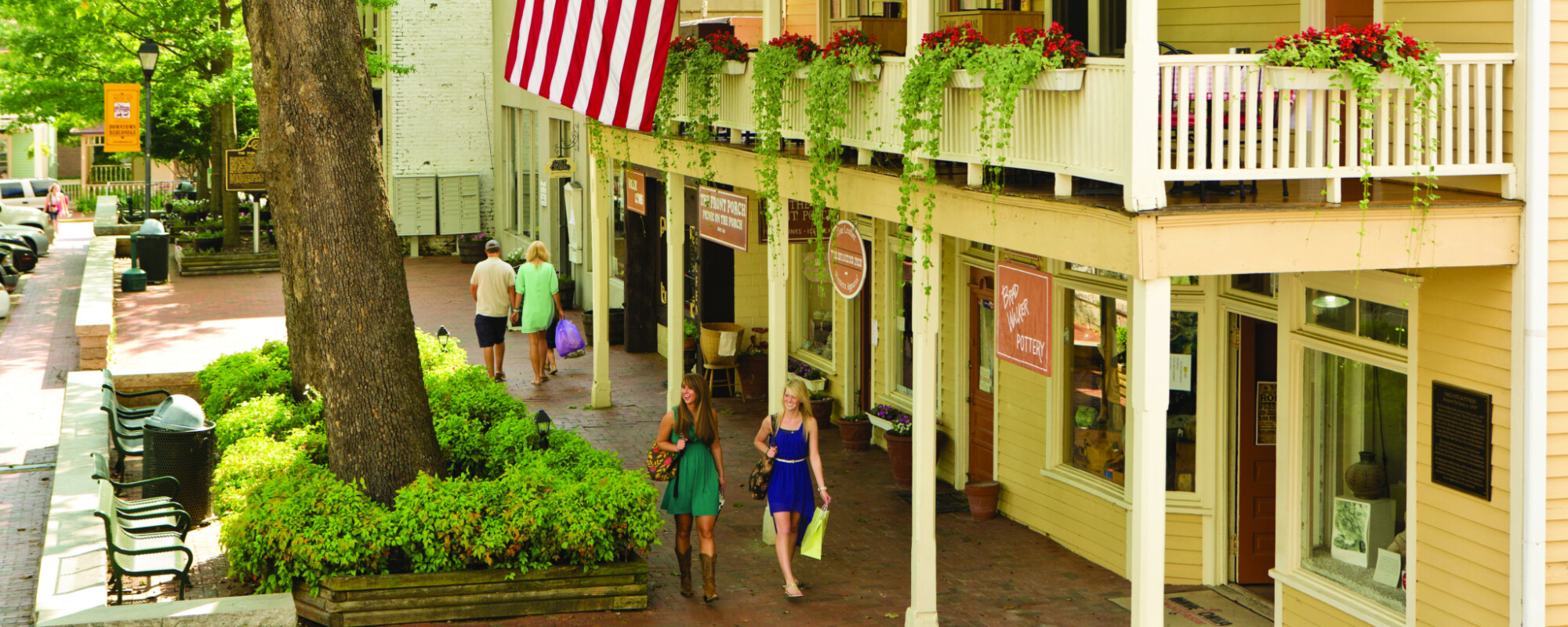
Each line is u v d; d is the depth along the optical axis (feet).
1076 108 29.43
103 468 39.24
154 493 45.29
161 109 120.26
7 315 90.94
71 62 108.88
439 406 50.14
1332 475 35.24
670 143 54.49
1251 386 40.24
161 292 102.01
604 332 65.36
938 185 35.17
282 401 52.19
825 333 64.59
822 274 63.21
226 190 114.73
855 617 38.73
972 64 32.32
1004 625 38.22
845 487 52.49
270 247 116.98
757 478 40.32
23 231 126.00
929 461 36.45
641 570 38.73
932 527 36.63
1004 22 42.68
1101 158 28.53
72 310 94.58
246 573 37.76
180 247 118.42
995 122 32.76
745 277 69.56
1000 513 48.91
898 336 56.85
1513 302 28.78
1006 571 43.01
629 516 38.68
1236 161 27.53
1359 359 33.37
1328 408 35.19
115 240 122.31
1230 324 40.22
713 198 52.70
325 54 38.73
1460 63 28.48
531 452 42.78
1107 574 42.78
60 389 67.97
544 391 69.31
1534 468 28.68
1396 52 28.02
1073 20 44.50
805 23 64.28
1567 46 28.63
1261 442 40.47
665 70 50.96
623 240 83.20
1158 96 27.73
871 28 48.60
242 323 88.84
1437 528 31.07
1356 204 28.27
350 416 39.65
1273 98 28.12
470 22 117.60
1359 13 36.22
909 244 52.03
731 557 44.16
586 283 89.40
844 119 39.96
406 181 117.50
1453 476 30.48
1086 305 44.45
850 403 60.75
